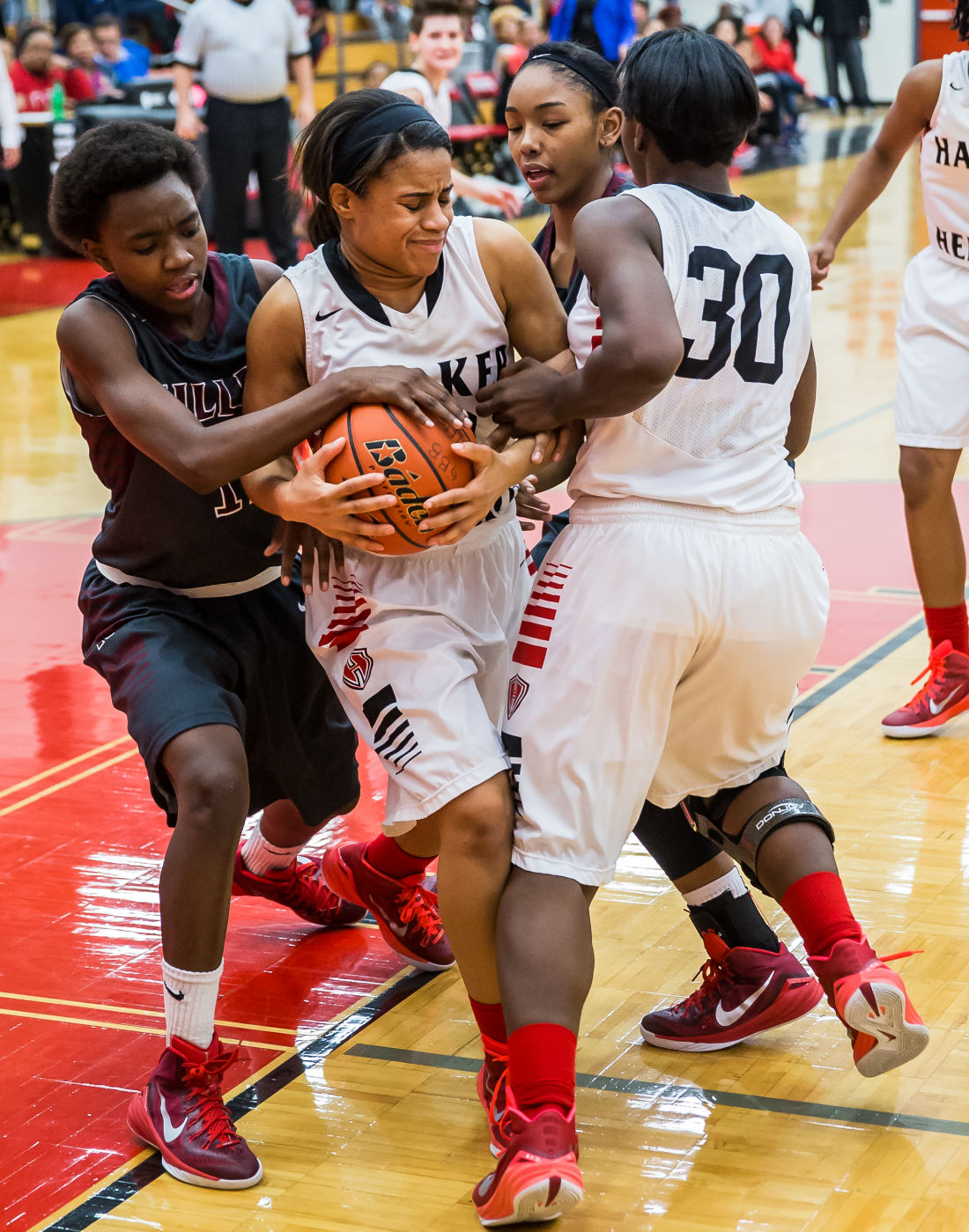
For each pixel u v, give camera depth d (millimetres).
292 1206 5281
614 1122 5691
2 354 23000
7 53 31984
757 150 44500
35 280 29609
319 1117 5820
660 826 6074
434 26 16938
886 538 13406
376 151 5051
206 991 5520
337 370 5465
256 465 5254
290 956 7164
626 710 5102
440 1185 5379
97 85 31609
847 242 31000
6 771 9430
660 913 7387
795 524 5430
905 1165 5379
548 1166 4730
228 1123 5543
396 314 5445
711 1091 5891
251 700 6211
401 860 6656
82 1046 6406
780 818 5527
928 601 9359
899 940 6922
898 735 9367
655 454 5176
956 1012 6344
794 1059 6137
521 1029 4930
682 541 5109
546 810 5156
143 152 5410
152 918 7535
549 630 5215
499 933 5102
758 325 5211
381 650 5469
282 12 20844
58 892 7824
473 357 5539
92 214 5477
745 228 5262
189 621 6051
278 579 6367
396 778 5398
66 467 16969
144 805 8906
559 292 7059
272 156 21375
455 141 29609
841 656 10773
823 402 18688
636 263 4957
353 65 33469
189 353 5766
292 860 7238
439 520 5180
